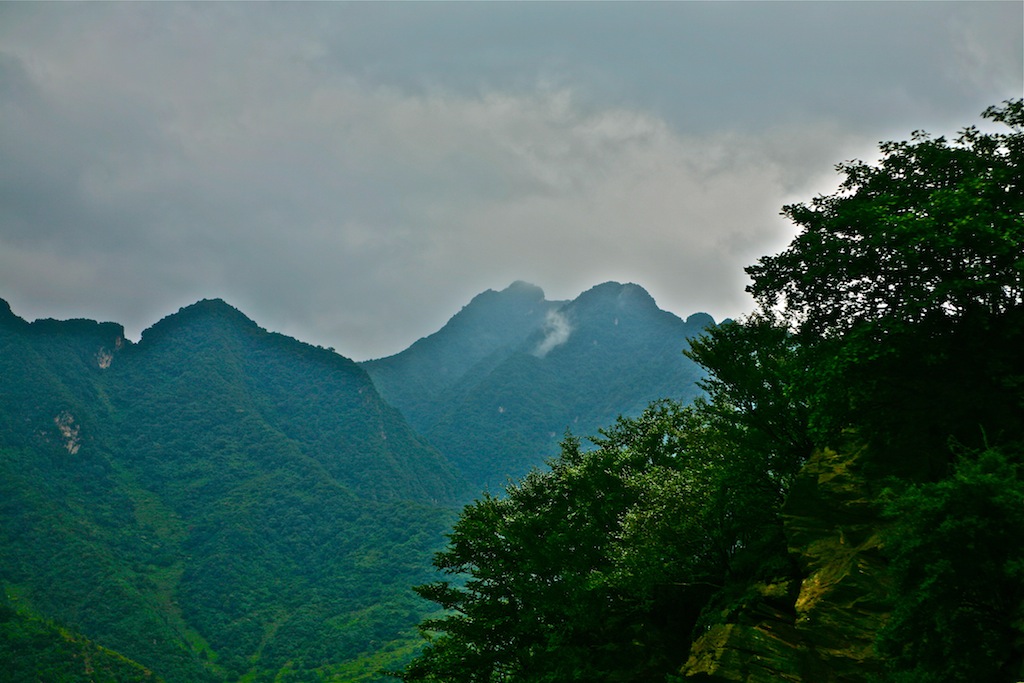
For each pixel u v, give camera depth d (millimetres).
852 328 26516
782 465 29984
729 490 29984
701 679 26078
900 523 18922
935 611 17406
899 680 18172
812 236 27484
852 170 29484
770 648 25078
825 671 23625
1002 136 27328
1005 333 23047
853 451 27062
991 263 23625
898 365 24781
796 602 25359
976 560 16969
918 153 28031
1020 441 21875
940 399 24109
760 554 29188
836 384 25422
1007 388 23125
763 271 29484
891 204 25344
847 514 26109
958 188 24156
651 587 29641
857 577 24109
